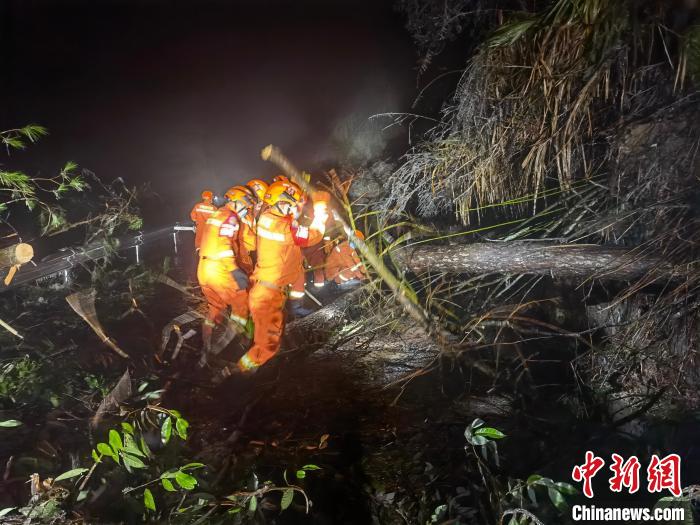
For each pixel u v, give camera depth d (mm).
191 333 5047
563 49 3854
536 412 4004
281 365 5012
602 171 4707
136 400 3998
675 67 3742
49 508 2682
